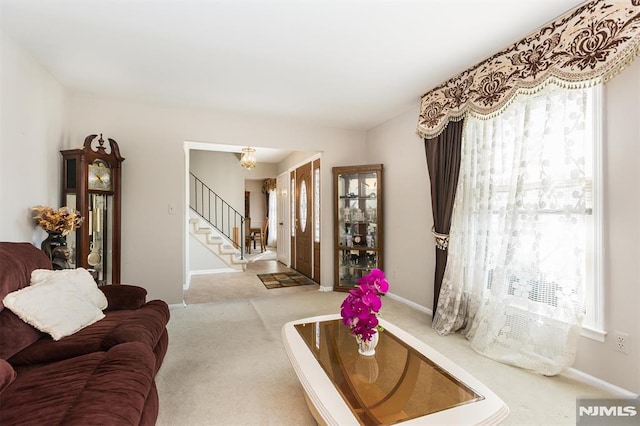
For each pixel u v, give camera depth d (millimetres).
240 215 7121
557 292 2135
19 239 2303
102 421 1046
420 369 1535
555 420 1684
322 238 4664
